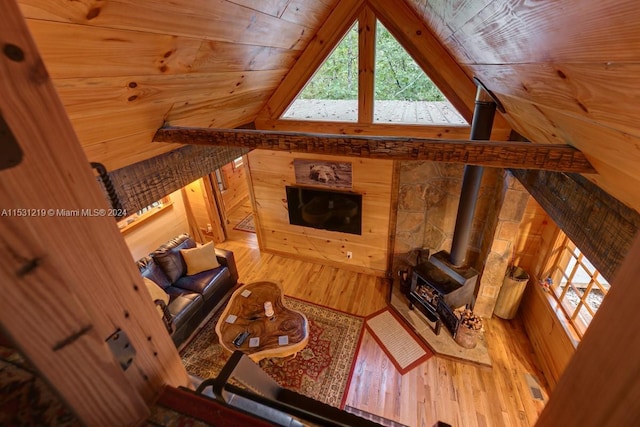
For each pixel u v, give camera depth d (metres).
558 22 0.67
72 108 1.11
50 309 0.38
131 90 1.28
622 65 0.60
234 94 2.18
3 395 0.57
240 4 1.32
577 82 0.82
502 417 2.74
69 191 0.37
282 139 1.73
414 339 3.50
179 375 0.63
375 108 3.06
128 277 0.48
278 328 3.12
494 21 0.95
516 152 1.36
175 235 5.33
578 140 1.20
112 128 1.41
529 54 0.93
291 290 4.36
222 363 3.31
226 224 5.65
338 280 4.53
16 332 0.36
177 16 1.10
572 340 2.69
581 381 0.54
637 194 1.09
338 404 2.88
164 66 1.31
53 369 0.41
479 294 3.59
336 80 2.99
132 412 0.52
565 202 1.79
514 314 3.61
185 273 4.09
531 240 3.42
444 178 3.65
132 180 1.80
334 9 2.56
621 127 0.80
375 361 3.26
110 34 0.96
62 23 0.81
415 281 3.69
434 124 2.92
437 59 2.54
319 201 4.23
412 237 4.10
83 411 0.46
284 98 3.03
